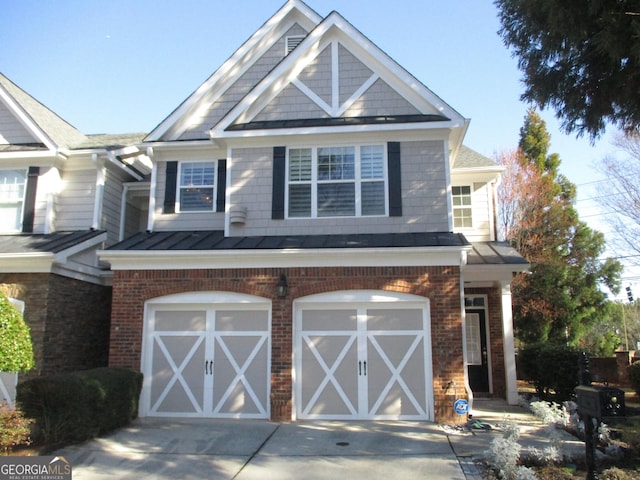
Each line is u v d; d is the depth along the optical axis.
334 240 10.97
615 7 7.36
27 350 8.22
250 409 10.35
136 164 15.79
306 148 12.19
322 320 10.45
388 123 11.70
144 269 10.90
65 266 11.70
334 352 10.31
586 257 22.75
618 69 8.13
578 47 8.23
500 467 6.79
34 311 11.08
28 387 8.42
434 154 11.75
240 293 10.59
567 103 8.88
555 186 24.72
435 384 9.82
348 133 11.84
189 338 10.74
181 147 13.15
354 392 10.16
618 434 8.93
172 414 10.47
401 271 10.27
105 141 16.14
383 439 8.59
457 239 10.62
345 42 12.55
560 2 7.55
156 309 10.91
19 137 13.90
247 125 12.17
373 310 10.39
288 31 14.09
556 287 21.89
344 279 10.33
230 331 10.68
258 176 12.12
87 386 8.56
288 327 10.30
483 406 12.12
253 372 10.49
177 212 13.05
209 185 13.20
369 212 11.71
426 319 10.20
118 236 14.51
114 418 9.23
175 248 10.77
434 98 11.78
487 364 14.12
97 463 7.48
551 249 22.83
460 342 9.88
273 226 11.85
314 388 10.22
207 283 10.66
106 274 13.06
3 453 7.72
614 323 39.09
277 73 12.34
